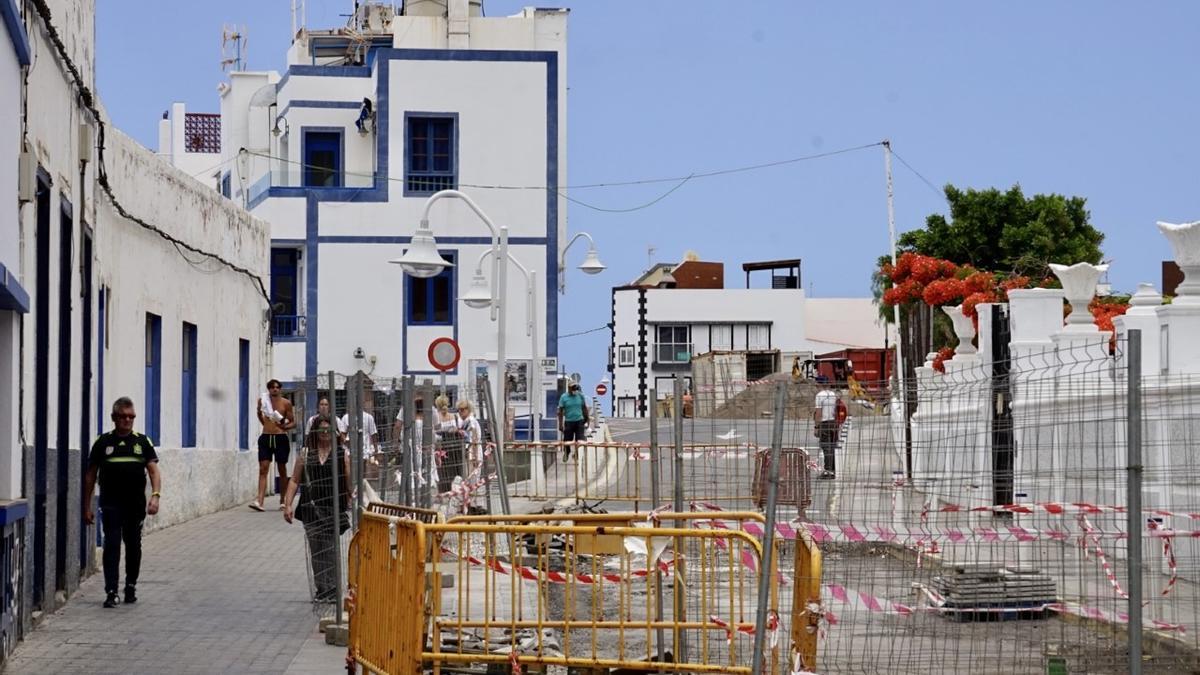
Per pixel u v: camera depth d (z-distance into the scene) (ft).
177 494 80.07
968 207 197.47
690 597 38.83
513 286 152.56
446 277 153.99
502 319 89.92
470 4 186.29
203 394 87.66
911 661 36.04
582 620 37.70
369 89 167.63
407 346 153.38
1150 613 39.24
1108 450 40.98
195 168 229.04
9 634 39.27
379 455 55.36
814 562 31.07
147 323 75.20
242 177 180.34
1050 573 39.37
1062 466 40.11
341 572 45.75
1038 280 99.91
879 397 40.24
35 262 42.86
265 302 106.93
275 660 41.09
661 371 336.70
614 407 340.59
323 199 153.58
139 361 71.97
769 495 29.58
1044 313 63.87
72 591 52.49
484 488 65.10
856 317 359.66
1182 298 48.47
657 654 34.86
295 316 154.40
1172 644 37.55
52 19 47.32
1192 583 39.81
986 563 38.70
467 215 153.58
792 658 31.99
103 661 40.34
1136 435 29.63
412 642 32.14
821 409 39.96
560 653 34.40
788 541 37.63
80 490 54.80
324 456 48.49
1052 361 57.26
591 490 70.13
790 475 39.83
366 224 153.69
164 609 49.70
